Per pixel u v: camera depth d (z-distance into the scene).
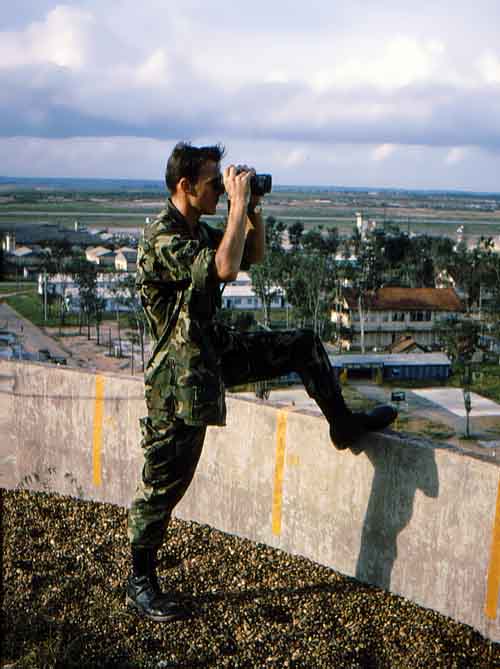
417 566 3.19
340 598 3.28
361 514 3.39
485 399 46.22
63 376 4.51
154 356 2.85
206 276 2.57
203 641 2.95
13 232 132.50
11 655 2.83
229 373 2.98
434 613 3.14
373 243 87.56
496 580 2.92
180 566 3.58
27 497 4.48
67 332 69.25
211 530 3.98
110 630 3.01
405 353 56.38
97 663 2.80
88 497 4.48
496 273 75.31
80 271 76.81
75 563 3.58
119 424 4.30
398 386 49.88
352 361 51.88
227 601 3.26
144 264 2.74
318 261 67.69
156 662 2.81
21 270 102.19
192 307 2.75
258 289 66.12
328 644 2.94
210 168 2.76
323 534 3.56
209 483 4.01
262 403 3.79
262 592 3.33
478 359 57.75
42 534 3.93
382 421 3.25
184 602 3.24
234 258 2.56
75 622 3.05
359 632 3.02
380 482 3.30
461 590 3.05
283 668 2.79
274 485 3.73
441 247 88.38
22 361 4.73
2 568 3.40
